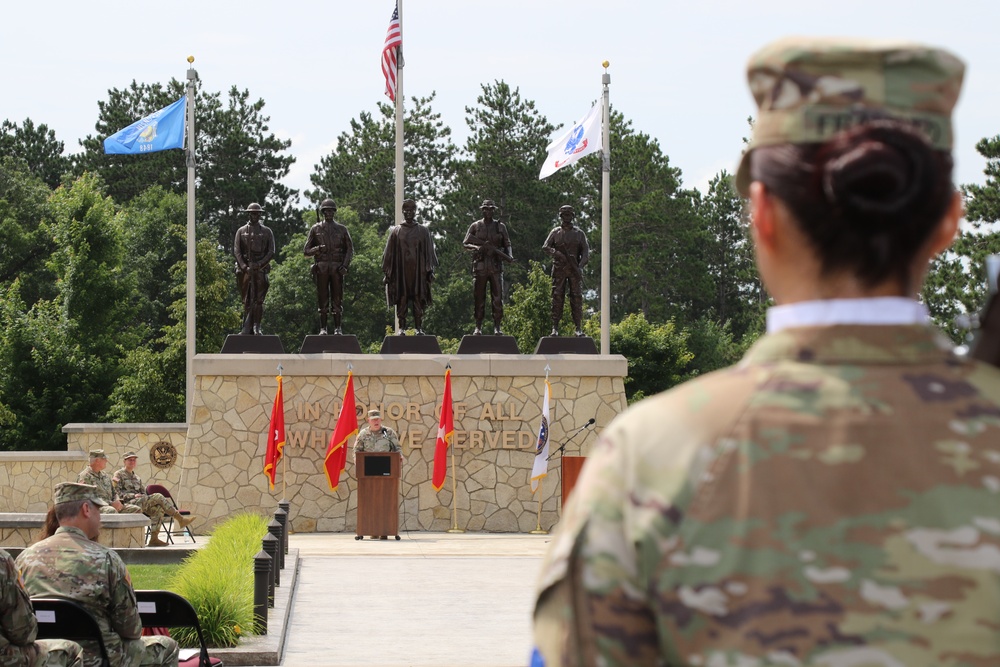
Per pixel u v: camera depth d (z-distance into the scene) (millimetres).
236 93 81750
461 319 72688
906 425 1961
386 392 27250
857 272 2080
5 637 6996
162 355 51562
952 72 2072
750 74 2154
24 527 21391
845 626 1859
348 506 26766
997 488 1914
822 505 1917
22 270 67938
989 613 1858
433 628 14266
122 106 80000
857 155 2018
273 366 27047
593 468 2084
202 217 78312
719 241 82188
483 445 27281
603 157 33906
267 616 13125
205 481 26688
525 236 72750
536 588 2043
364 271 69875
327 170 82812
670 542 1960
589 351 28156
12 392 50750
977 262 42031
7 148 84000
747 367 2111
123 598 8070
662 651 1970
